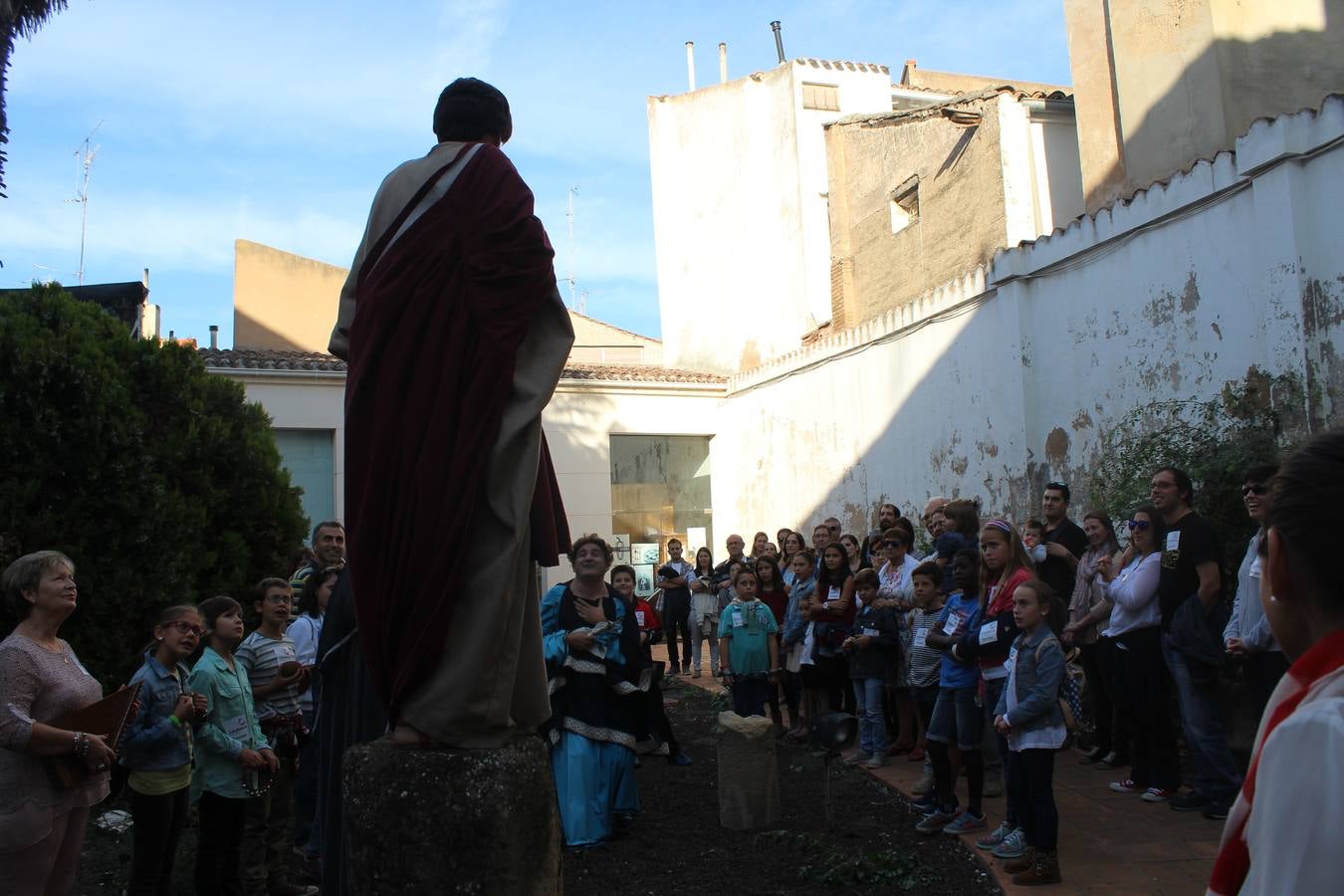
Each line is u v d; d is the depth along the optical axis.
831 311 22.08
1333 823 1.23
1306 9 14.05
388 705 2.78
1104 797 7.34
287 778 6.23
